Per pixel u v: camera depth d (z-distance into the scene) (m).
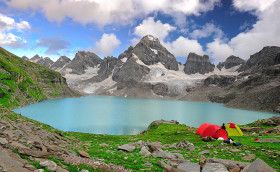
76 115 162.25
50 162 9.26
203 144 30.47
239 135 37.84
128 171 13.00
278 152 20.27
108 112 194.12
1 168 6.84
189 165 14.81
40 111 178.12
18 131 15.16
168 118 164.50
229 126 39.16
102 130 103.69
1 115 21.91
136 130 105.94
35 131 19.25
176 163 16.05
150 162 16.89
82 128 107.88
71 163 11.54
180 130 54.16
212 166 13.84
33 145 12.23
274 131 39.34
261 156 19.81
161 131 57.06
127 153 22.06
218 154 21.80
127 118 154.75
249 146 25.34
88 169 11.18
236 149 23.78
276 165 16.86
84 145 26.91
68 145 20.16
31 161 9.25
